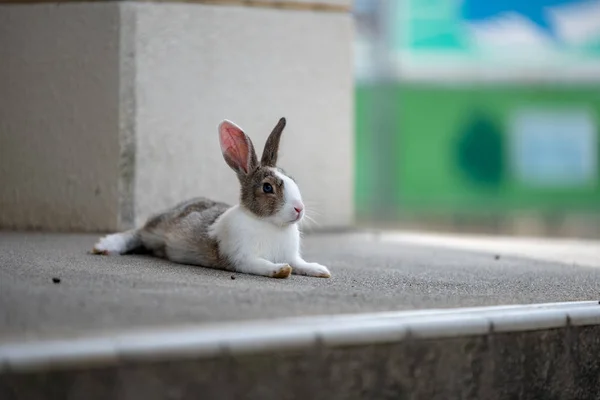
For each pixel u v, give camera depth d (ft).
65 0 33.19
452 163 66.39
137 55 32.81
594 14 65.62
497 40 66.13
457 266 26.73
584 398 19.58
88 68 33.06
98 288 19.24
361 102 64.28
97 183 33.12
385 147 63.67
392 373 16.99
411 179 65.77
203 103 34.12
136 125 32.89
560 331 19.11
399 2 64.75
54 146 33.63
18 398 14.20
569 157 66.74
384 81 63.36
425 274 24.36
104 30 32.81
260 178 23.30
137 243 26.40
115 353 14.67
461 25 65.77
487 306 19.17
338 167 37.65
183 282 20.74
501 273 25.27
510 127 66.80
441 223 61.36
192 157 33.94
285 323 16.57
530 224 60.39
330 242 33.68
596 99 66.74
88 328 15.69
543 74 66.49
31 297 17.87
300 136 36.55
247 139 23.58
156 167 33.32
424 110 65.87
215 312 17.19
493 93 66.54
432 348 17.42
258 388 15.74
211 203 26.11
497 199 66.64
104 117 32.94
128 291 18.99
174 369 15.07
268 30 35.37
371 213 63.46
